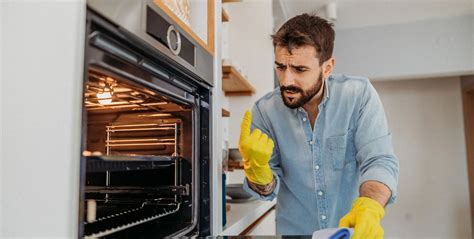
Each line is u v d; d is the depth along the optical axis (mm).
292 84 1002
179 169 803
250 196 1553
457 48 2572
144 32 551
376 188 809
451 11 2480
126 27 501
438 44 2600
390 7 2406
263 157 841
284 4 2273
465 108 3191
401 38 2670
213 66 892
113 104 747
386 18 2586
